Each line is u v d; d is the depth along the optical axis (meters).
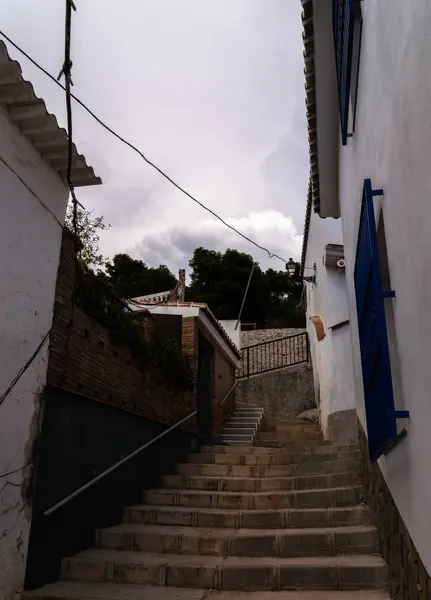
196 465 6.57
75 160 3.91
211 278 24.61
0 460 3.22
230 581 3.70
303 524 4.62
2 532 3.20
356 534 4.11
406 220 2.29
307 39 4.87
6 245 3.38
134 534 4.45
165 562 3.92
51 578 3.78
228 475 6.39
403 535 2.79
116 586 3.72
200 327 8.79
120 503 5.13
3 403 3.28
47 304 3.86
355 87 3.69
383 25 2.59
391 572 3.35
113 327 5.18
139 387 5.86
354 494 4.94
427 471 2.11
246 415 10.97
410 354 2.35
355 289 4.48
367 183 3.02
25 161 3.62
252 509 5.17
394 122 2.42
